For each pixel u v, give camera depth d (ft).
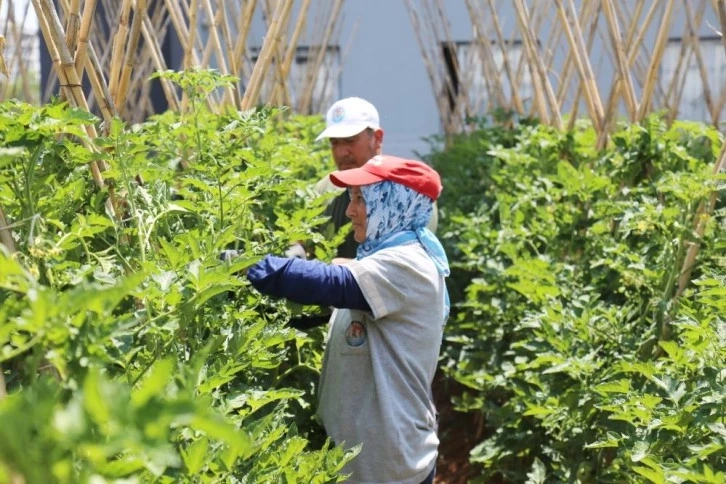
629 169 20.22
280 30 18.07
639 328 16.58
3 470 4.55
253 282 12.05
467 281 28.66
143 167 10.77
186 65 18.84
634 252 17.47
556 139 24.14
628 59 22.20
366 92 62.49
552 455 17.66
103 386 4.66
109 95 11.39
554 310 16.92
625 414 12.16
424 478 13.48
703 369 12.30
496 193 26.63
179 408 4.77
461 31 59.47
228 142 13.52
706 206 16.21
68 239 8.61
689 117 52.90
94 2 10.82
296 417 14.37
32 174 8.33
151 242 11.31
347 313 13.34
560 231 20.84
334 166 24.11
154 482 6.97
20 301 6.88
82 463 5.76
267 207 15.02
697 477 9.56
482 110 52.95
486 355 22.45
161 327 8.14
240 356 10.24
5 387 7.41
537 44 26.23
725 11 15.89
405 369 13.12
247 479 9.05
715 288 12.18
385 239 13.29
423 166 13.46
